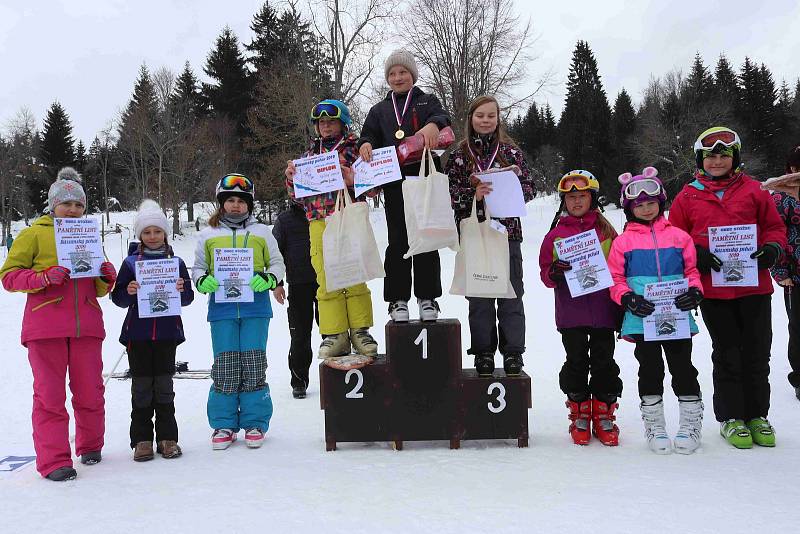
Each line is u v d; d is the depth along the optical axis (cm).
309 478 353
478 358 440
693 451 394
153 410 429
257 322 462
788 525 267
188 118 4850
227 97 5412
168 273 425
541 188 6006
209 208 5309
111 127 5544
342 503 307
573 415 431
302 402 594
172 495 329
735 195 429
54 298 399
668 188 4628
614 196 4975
